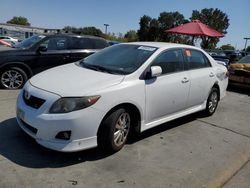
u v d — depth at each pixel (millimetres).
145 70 4375
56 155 3865
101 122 3797
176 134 5117
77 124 3518
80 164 3701
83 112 3541
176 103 5020
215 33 12492
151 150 4336
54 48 7961
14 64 7363
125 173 3605
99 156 3951
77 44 8336
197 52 5789
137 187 3340
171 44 5277
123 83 4027
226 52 25938
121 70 4363
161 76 4660
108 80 3986
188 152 4418
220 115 6668
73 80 3967
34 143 4152
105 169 3643
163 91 4625
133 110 4270
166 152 4328
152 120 4617
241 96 9391
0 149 3906
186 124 5730
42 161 3689
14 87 7500
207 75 5855
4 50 7449
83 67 4703
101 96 3689
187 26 12320
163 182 3500
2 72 7324
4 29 51125
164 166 3893
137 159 3998
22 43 8312
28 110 3707
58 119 3475
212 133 5379
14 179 3260
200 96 5734
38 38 8047
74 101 3539
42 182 3252
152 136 4895
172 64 4973
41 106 3602
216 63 6453
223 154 4484
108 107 3752
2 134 4375
